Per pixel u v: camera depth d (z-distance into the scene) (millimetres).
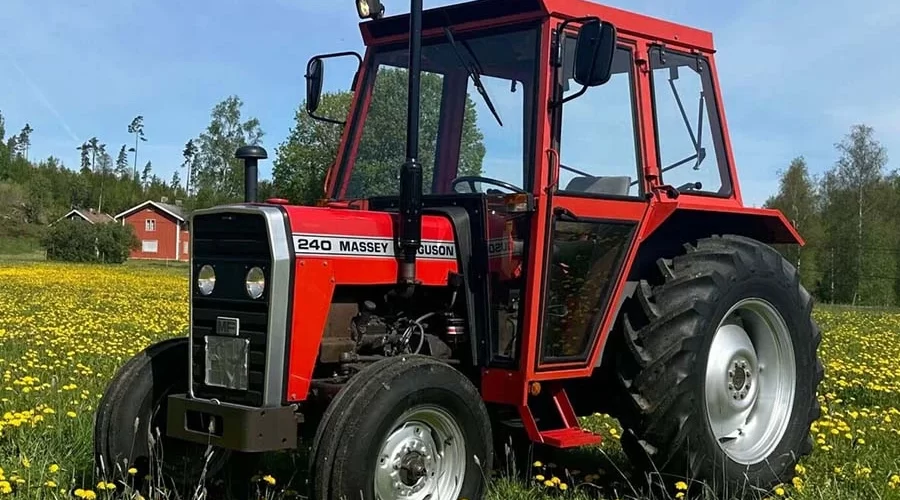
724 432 5066
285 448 3916
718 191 5332
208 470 4535
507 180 4547
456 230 4586
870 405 7637
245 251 4062
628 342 4727
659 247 5234
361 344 4363
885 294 50719
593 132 4695
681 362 4637
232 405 3945
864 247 51062
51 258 48344
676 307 4715
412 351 4531
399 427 3949
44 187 90062
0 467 4535
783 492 4715
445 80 4879
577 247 4652
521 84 4566
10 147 112375
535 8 4508
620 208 4777
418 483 4004
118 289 22906
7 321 12805
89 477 4629
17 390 6777
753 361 5234
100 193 103562
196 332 4211
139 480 4324
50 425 5543
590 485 5000
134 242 62062
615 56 4824
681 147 5141
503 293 4555
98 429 4332
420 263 4430
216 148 76938
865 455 5473
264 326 3963
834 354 11352
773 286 5203
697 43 5293
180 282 27719
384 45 5176
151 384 4406
